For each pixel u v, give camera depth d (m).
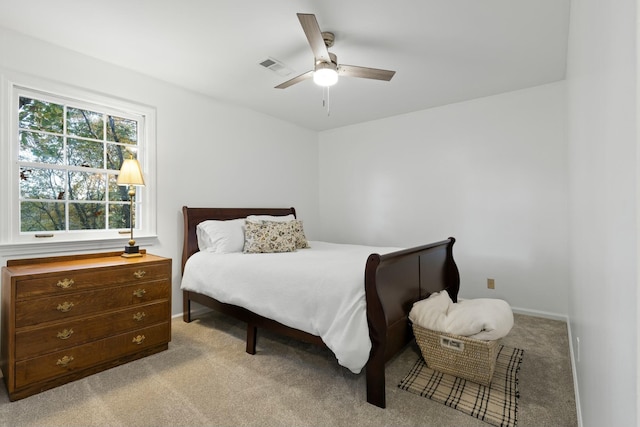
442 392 1.87
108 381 2.01
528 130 3.26
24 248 2.28
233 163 3.74
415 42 2.39
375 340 1.75
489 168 3.48
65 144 2.55
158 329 2.43
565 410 1.70
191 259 3.03
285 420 1.64
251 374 2.10
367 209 4.45
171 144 3.17
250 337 2.42
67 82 2.49
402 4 1.96
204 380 2.02
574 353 2.06
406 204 4.08
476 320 1.96
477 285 3.56
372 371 1.77
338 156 4.75
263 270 2.35
